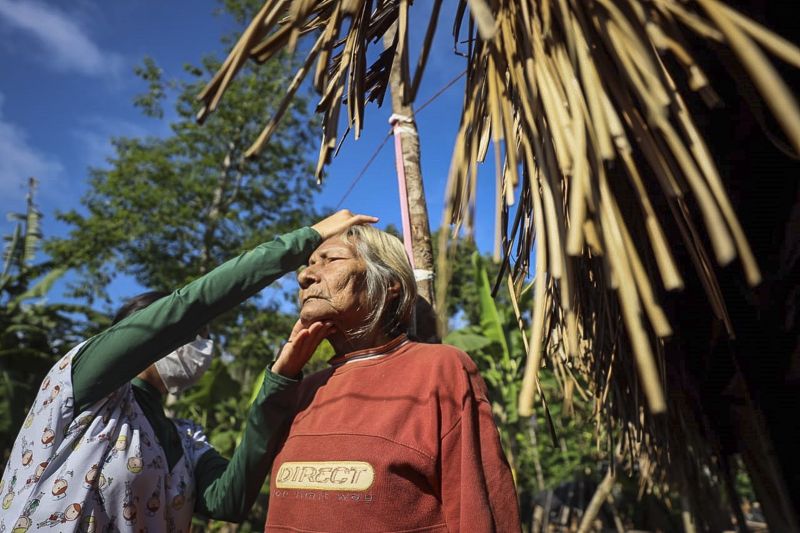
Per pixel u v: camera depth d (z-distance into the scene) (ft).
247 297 3.96
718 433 3.14
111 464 3.76
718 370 3.05
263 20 2.26
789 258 2.66
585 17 2.12
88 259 42.63
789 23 2.60
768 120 2.65
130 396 4.20
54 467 3.61
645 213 1.86
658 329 1.65
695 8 2.03
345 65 2.91
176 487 4.21
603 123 1.87
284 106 2.35
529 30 2.22
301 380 4.05
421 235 5.63
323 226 4.25
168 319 3.73
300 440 3.43
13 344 34.63
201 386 28.89
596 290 3.29
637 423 3.59
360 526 2.87
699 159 1.80
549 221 1.91
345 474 3.02
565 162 1.88
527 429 29.45
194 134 45.52
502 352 24.50
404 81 2.16
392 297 3.78
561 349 3.57
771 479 2.75
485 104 2.55
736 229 1.68
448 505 2.94
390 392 3.29
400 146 5.94
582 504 31.94
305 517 3.09
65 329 39.24
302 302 3.79
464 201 2.14
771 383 2.76
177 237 44.52
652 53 1.95
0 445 30.66
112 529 3.70
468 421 3.08
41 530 3.42
